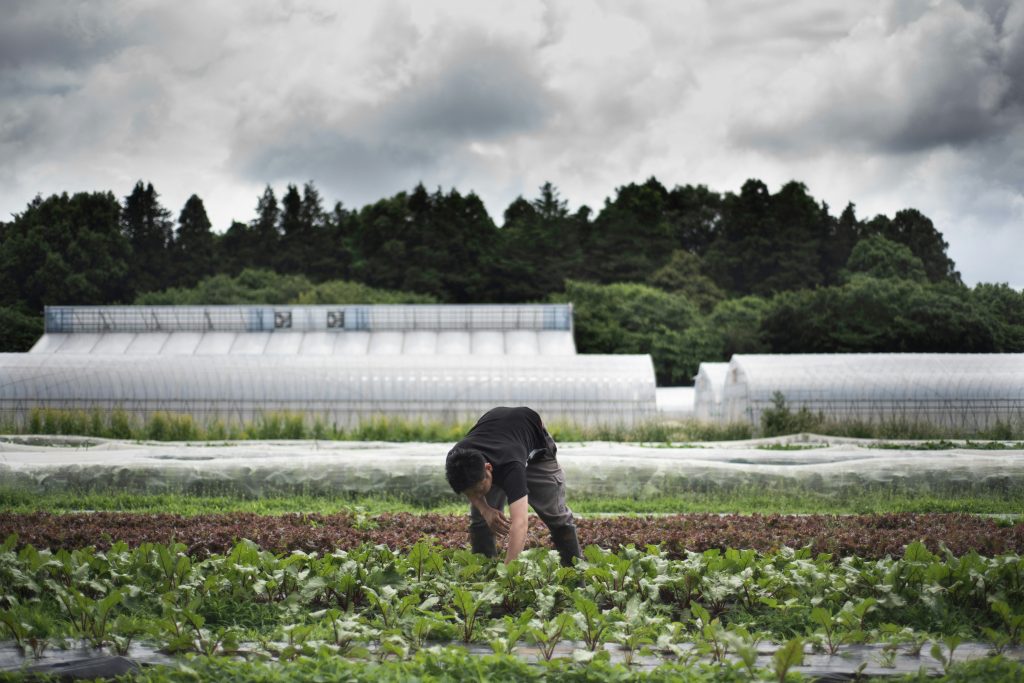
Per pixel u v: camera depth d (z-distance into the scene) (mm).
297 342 52375
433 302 81375
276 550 9781
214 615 7570
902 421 35406
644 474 17281
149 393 38219
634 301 71562
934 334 66312
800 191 96625
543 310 54125
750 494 16953
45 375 38094
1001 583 7988
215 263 94000
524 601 7883
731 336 71125
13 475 16781
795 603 7613
